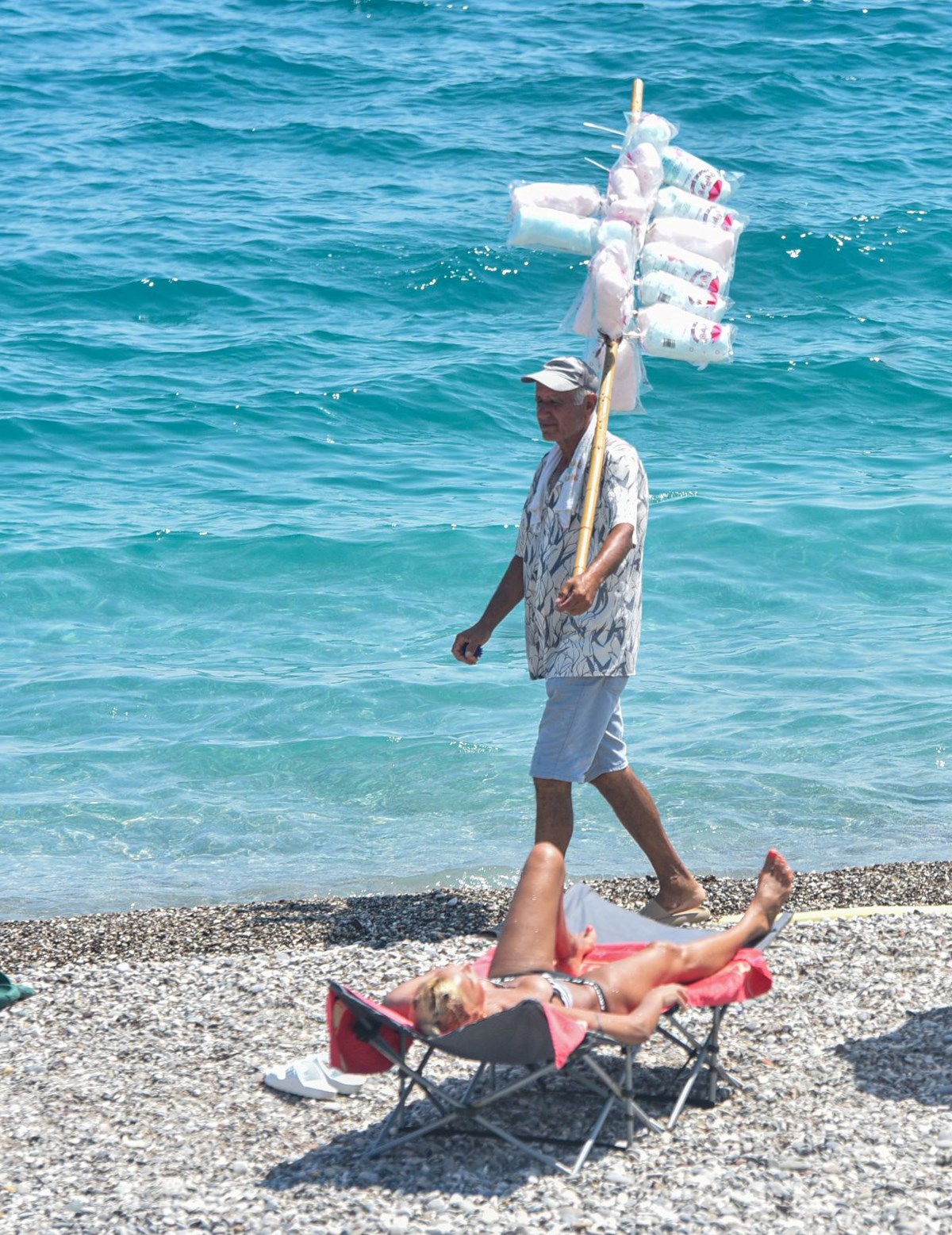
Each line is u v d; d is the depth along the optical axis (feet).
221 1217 27.96
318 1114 32.78
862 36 267.59
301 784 63.57
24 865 55.83
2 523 100.37
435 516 103.09
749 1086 33.06
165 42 276.82
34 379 132.36
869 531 99.71
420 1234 26.86
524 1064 29.19
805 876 49.85
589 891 37.99
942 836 56.75
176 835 58.65
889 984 38.27
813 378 138.72
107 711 71.92
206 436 121.19
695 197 50.67
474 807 60.90
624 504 40.32
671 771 63.62
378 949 43.19
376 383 132.67
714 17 279.08
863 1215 26.78
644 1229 26.63
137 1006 39.45
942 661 77.97
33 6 309.01
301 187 196.65
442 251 167.73
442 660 79.51
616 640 40.75
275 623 85.40
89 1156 30.89
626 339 46.47
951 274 168.76
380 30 281.95
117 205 189.37
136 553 94.89
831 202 187.93
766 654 79.61
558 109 228.22
